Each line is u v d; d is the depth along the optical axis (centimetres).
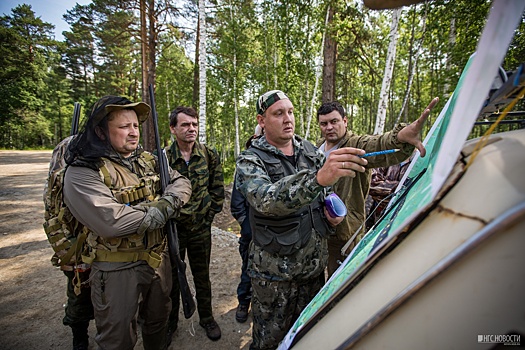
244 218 276
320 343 63
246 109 2347
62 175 176
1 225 539
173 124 245
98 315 154
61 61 3066
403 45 1203
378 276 59
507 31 42
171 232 184
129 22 1380
